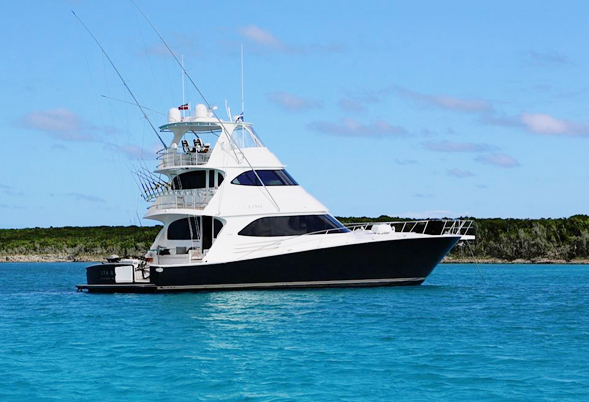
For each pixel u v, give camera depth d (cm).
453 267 8625
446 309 2955
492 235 10512
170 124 3488
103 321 2664
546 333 2394
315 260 3259
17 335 2398
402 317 2689
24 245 13738
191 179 3506
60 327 2556
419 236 3372
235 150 3372
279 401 1579
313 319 2620
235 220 3275
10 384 1741
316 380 1742
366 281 3397
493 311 2975
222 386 1698
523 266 8869
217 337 2286
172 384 1723
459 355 2014
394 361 1934
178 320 2625
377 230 3478
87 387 1708
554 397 1600
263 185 3338
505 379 1748
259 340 2231
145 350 2106
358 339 2244
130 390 1678
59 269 9025
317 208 3378
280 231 3306
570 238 10100
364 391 1648
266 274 3250
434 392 1641
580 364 1906
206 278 3228
